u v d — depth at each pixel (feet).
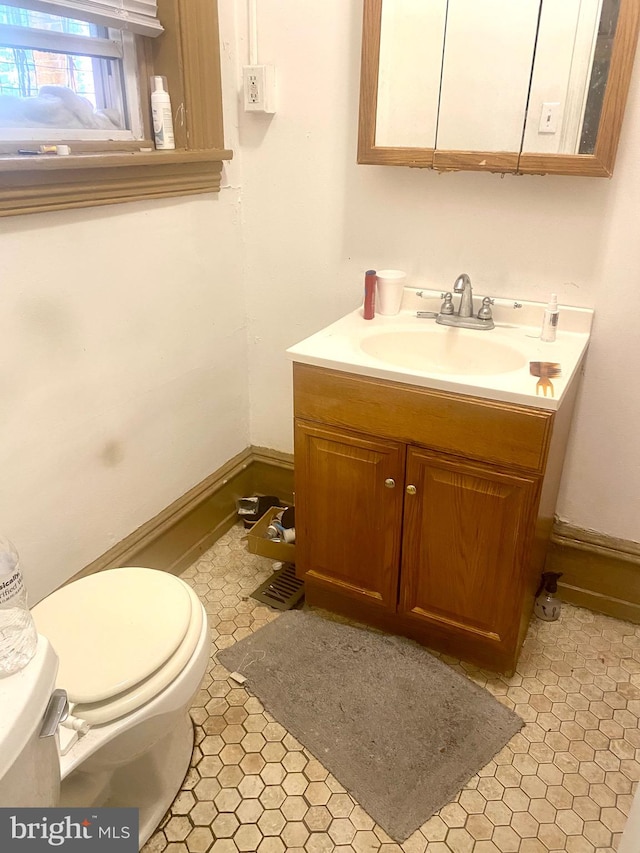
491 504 4.85
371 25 5.14
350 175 6.05
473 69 5.03
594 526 6.19
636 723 5.15
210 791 4.62
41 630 3.91
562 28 4.67
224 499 7.34
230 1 5.84
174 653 3.87
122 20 4.88
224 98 6.06
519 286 5.73
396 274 5.91
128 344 5.54
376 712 5.18
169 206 5.67
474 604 5.29
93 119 5.15
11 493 4.72
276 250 6.70
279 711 5.19
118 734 3.57
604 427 5.82
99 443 5.46
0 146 4.40
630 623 6.19
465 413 4.65
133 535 6.07
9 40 4.41
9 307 4.42
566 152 4.95
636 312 5.36
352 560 5.72
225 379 7.02
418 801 4.53
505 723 5.10
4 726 2.27
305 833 4.36
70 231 4.75
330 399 5.17
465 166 5.22
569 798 4.58
